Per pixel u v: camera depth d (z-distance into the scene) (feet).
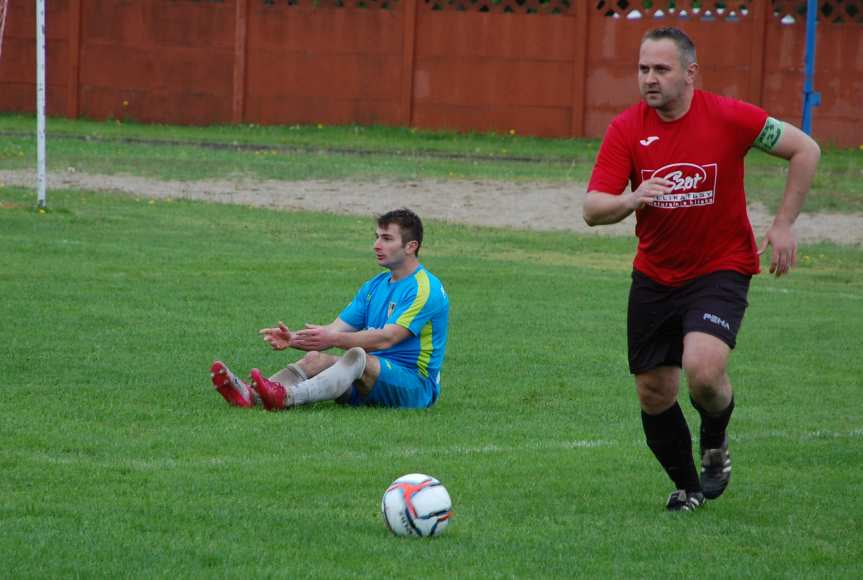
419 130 367.45
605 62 357.61
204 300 147.23
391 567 58.85
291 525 65.36
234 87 378.32
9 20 385.29
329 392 96.27
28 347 116.06
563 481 77.00
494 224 247.50
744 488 76.38
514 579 57.67
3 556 58.59
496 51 363.35
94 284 153.79
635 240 233.35
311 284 163.02
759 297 171.63
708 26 344.69
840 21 336.70
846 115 338.54
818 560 62.08
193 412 93.86
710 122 66.49
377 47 370.12
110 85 385.09
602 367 118.93
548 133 363.56
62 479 73.41
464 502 71.51
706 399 67.21
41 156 221.66
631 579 58.44
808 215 258.57
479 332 135.85
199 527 64.54
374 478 75.97
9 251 176.65
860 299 172.55
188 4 378.32
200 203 252.62
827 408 103.76
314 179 287.28
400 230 98.27
